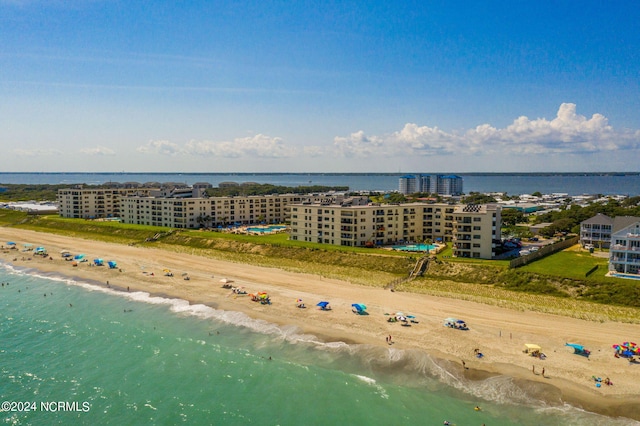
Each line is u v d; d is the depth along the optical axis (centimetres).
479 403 5856
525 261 11556
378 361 7044
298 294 10544
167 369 7012
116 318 9275
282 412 5816
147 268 13700
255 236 17888
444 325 8262
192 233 18675
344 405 5928
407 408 5809
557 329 7919
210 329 8556
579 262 11606
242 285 11438
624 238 10431
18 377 6844
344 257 13562
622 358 6800
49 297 10875
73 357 7481
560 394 5925
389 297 10050
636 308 8556
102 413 5888
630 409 5559
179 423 5656
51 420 5744
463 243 12938
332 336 8012
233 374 6806
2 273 13525
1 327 8850
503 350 7200
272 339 8000
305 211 16538
